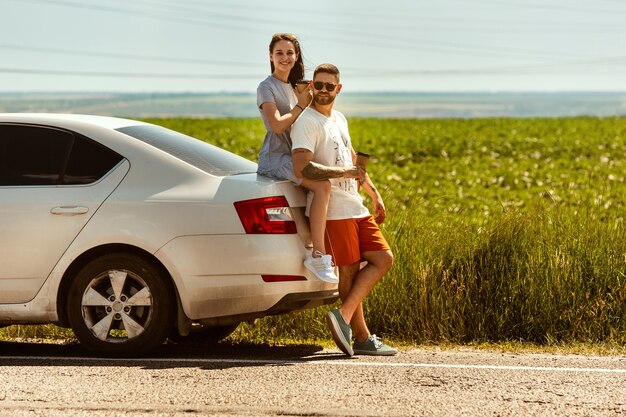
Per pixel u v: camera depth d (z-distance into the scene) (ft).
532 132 244.63
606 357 31.42
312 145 30.48
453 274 38.17
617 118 318.65
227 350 33.30
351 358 31.17
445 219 43.86
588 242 38.75
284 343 35.32
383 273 31.60
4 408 23.68
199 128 267.80
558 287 36.47
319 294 30.73
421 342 35.91
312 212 30.58
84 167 31.42
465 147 195.00
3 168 31.83
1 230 31.14
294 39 32.37
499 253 38.17
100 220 30.68
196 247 30.17
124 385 26.27
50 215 30.94
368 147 189.37
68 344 35.24
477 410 23.45
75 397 24.81
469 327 36.50
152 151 31.37
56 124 31.96
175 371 28.30
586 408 23.71
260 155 32.81
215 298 30.14
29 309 31.12
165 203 30.50
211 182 30.76
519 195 104.78
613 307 36.29
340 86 31.14
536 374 27.86
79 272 31.01
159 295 30.55
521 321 36.45
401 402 24.26
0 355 32.12
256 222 30.14
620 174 135.23
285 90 32.42
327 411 23.34
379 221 34.35
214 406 23.85
